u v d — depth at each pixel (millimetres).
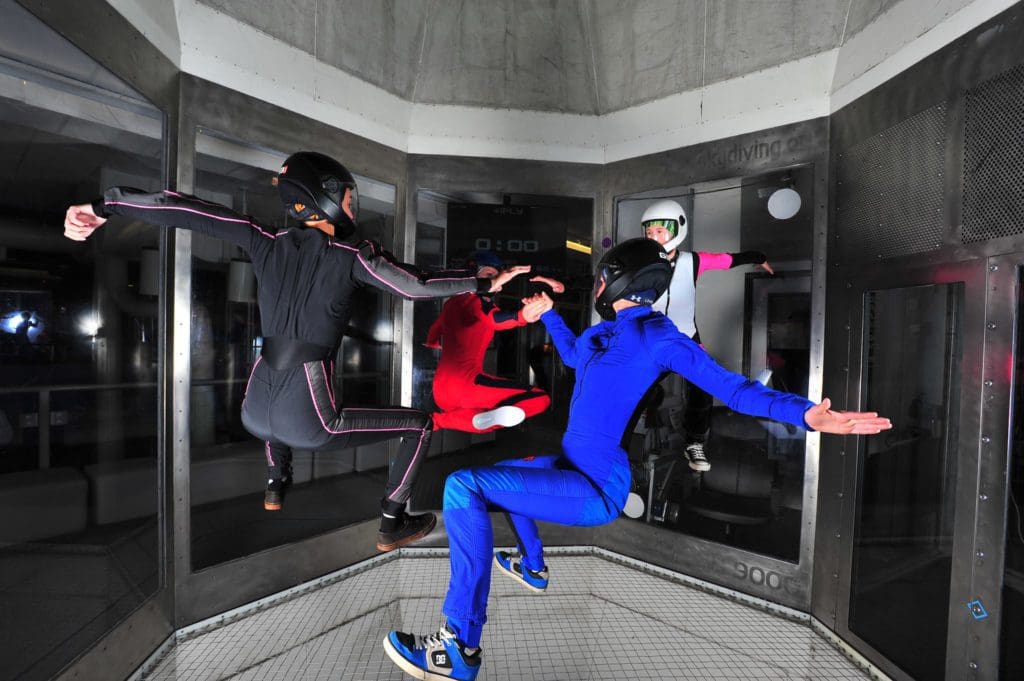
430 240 3477
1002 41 1562
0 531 2281
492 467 1532
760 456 3352
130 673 1908
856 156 2211
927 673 1806
